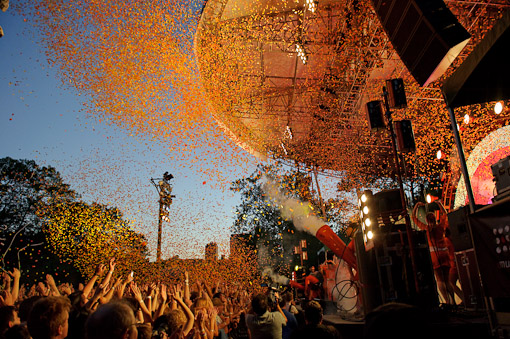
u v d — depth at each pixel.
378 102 7.27
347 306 7.82
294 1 18.39
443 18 6.20
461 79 4.57
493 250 4.06
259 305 5.15
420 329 1.19
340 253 7.68
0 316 3.06
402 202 6.00
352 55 17.88
